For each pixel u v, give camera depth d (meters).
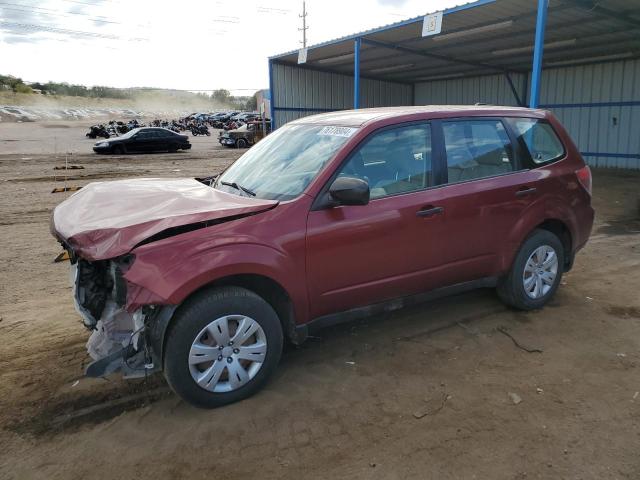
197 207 3.25
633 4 11.80
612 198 11.91
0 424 3.12
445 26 14.02
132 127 42.97
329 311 3.65
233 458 2.78
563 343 4.05
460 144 4.19
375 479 2.59
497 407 3.19
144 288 2.87
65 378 3.65
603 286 5.39
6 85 91.62
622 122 18.47
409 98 26.03
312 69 21.38
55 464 2.77
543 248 4.60
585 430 2.95
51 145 29.59
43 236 8.25
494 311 4.71
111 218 3.16
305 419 3.11
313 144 3.93
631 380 3.50
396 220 3.72
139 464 2.76
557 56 18.47
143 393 3.45
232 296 3.15
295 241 3.33
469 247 4.15
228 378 3.23
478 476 2.60
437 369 3.68
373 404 3.26
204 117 67.88
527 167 4.52
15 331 4.44
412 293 4.02
